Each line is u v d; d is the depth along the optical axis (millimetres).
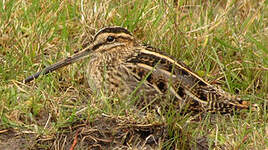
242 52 14211
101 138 11414
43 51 13797
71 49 14070
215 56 14156
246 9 16078
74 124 11578
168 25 14344
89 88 13102
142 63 12180
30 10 14469
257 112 12211
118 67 12266
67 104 12430
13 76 12938
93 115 11664
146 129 11531
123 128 11508
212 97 12117
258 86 13859
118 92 12203
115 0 15633
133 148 11289
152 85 12055
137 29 14555
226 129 11898
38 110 12031
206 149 11516
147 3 15117
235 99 12203
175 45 14117
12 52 13477
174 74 12102
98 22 14594
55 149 11250
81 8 14617
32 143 11344
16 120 11734
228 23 15094
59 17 14492
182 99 12055
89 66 12641
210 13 15750
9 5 14258
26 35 14180
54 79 12953
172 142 11352
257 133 11625
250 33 14828
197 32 14586
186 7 16297
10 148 11227
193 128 12047
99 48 12492
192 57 14023
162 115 11719
